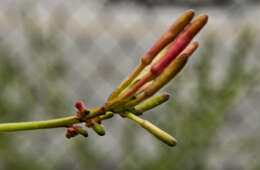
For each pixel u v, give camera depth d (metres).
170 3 1.06
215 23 0.96
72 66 1.01
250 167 0.80
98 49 1.05
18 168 0.68
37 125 0.28
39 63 0.70
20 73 0.68
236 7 0.96
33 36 0.71
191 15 0.28
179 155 0.67
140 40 1.09
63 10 0.97
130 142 0.72
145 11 1.08
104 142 0.91
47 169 0.75
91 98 1.02
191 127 0.66
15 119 0.66
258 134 0.90
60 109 0.71
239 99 0.71
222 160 0.84
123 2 1.08
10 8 0.90
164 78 0.28
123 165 0.72
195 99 0.66
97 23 1.06
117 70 1.06
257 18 0.94
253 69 0.66
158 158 0.68
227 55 0.83
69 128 0.29
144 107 0.28
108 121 0.91
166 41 0.28
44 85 0.70
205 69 0.67
